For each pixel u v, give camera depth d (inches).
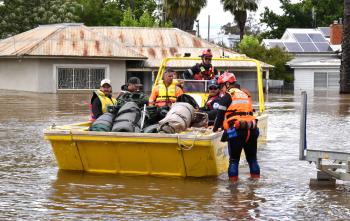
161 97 478.9
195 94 523.2
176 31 2053.4
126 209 323.6
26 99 1369.3
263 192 366.0
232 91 394.0
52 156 495.5
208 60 535.2
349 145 569.9
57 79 1836.9
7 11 2541.8
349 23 1785.2
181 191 366.9
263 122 552.1
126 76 1945.1
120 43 1915.6
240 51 2267.5
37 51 1795.0
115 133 400.8
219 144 407.8
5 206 329.1
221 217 308.3
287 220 303.6
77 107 1098.7
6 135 636.1
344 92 1803.6
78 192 363.3
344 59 1795.0
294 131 695.1
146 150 403.2
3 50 1925.4
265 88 2012.8
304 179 406.0
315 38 2456.9
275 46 2306.8
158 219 304.3
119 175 413.1
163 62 556.4
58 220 301.9
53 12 2566.4
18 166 448.8
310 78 2283.5
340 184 390.9
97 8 2888.8
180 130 409.7
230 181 395.9
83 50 1843.0
